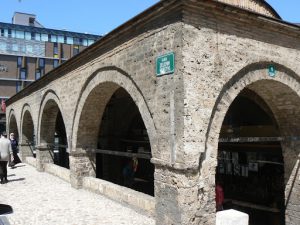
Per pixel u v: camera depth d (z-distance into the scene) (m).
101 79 10.13
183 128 6.86
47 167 16.36
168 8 7.19
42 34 53.81
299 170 9.84
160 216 7.53
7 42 49.44
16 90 48.88
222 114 7.60
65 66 12.55
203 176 7.21
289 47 8.86
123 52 8.90
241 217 6.23
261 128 11.51
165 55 7.32
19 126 21.83
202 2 6.97
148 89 7.88
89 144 12.33
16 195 11.30
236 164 13.13
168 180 7.31
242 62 7.85
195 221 7.01
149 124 7.93
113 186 10.66
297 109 9.55
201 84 7.12
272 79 8.57
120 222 8.45
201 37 7.19
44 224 8.34
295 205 9.93
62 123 21.19
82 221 8.55
